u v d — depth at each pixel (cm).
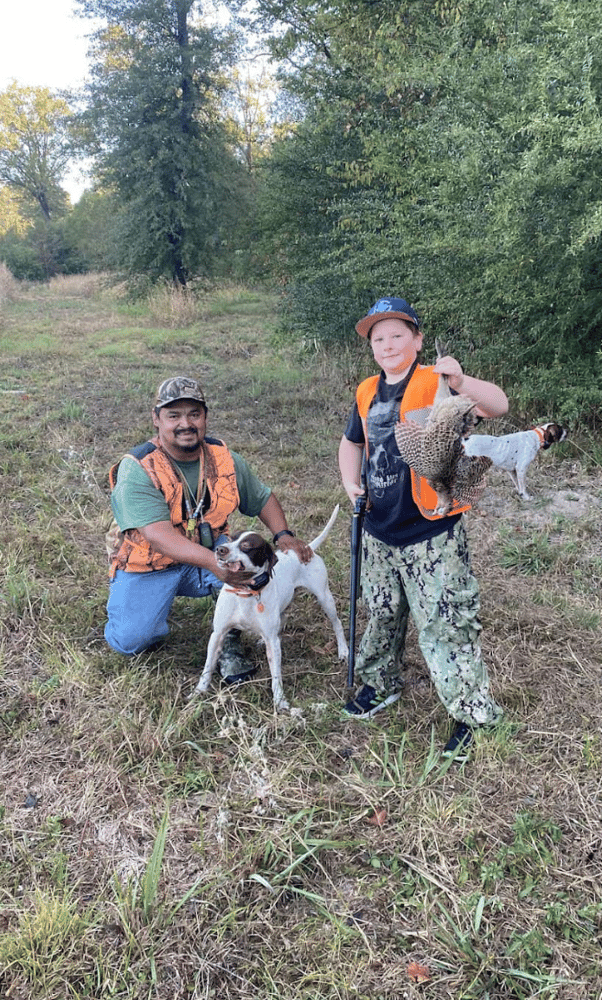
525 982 210
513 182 564
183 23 2003
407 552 282
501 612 409
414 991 207
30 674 352
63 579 442
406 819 265
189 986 211
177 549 321
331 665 366
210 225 2019
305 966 215
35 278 3784
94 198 3881
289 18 1345
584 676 353
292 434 749
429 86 795
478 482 256
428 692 340
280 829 260
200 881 241
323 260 996
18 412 787
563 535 513
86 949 220
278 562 341
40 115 5106
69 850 256
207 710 327
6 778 289
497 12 726
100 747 302
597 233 518
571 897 236
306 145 1095
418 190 786
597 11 555
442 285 724
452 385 249
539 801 274
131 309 1805
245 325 1492
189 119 2033
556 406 709
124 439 717
